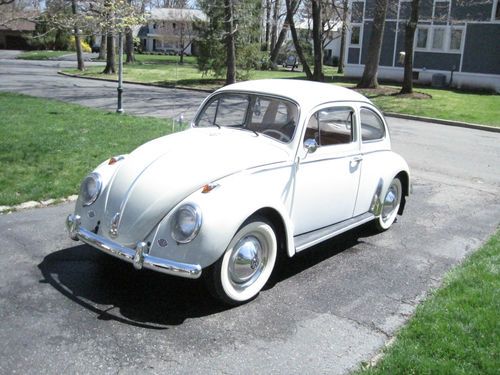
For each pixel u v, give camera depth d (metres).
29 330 3.71
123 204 4.16
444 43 31.80
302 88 5.27
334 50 63.00
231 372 3.37
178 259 3.87
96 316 3.95
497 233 6.49
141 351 3.54
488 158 11.80
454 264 5.44
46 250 5.17
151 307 4.14
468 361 3.45
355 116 5.47
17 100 16.47
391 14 33.19
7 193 6.76
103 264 4.90
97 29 11.42
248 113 5.16
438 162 11.11
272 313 4.17
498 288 4.61
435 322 3.97
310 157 4.85
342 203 5.40
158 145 4.73
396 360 3.46
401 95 23.62
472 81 31.08
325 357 3.59
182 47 50.50
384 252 5.71
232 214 3.96
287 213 4.45
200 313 4.09
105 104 17.36
